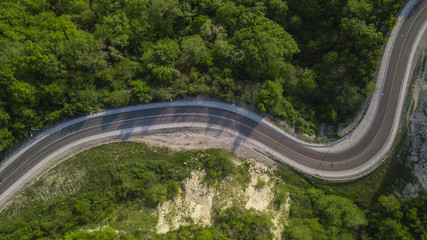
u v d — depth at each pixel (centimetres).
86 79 5262
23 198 5141
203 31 5600
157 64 5447
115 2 5456
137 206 5288
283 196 5716
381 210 5634
